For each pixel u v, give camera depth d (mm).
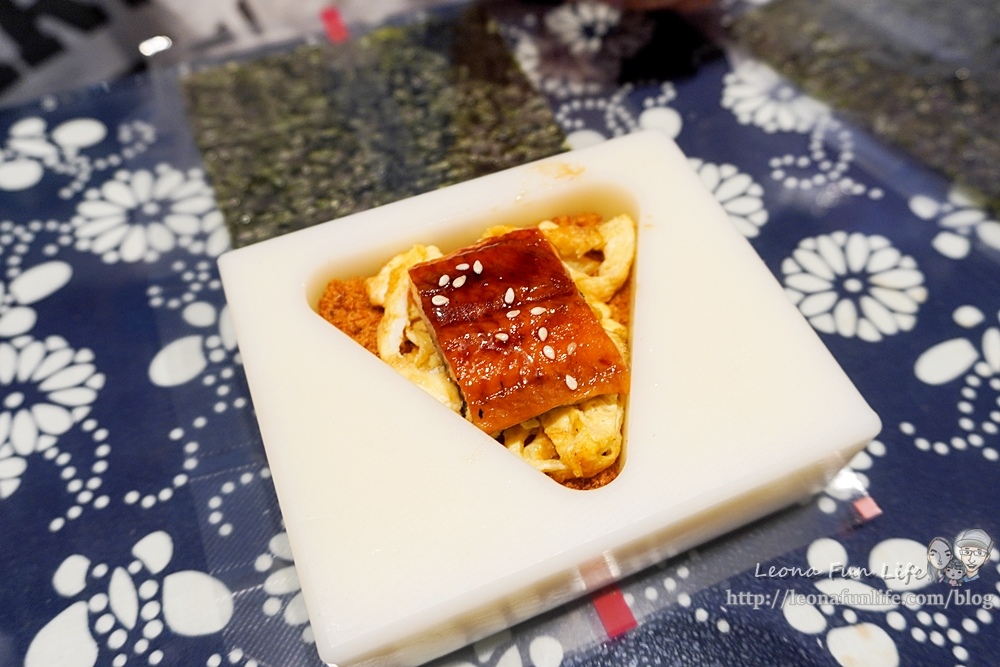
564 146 281
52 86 311
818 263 252
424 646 178
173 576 206
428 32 317
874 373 231
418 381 204
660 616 196
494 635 195
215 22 323
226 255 218
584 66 304
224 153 286
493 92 297
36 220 277
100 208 278
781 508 211
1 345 249
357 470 183
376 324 218
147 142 293
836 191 269
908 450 218
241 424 230
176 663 194
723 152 280
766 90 294
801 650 190
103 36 316
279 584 203
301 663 193
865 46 304
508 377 188
